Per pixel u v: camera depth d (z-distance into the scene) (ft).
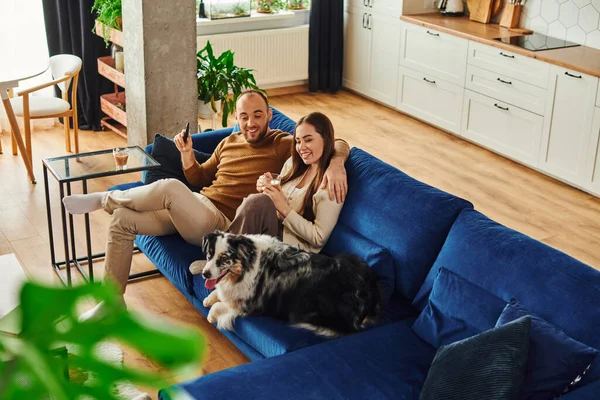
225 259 8.66
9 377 0.68
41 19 18.37
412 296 9.27
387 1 20.86
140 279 12.26
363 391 7.56
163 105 16.33
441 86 19.74
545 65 16.52
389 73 21.53
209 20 20.93
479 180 17.16
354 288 8.60
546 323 7.30
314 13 22.06
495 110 18.26
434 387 7.11
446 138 19.76
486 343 7.02
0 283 9.91
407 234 9.27
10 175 16.24
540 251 8.06
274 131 11.61
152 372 0.78
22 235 13.66
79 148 18.10
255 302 8.93
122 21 16.17
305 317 8.67
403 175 9.97
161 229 10.81
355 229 9.94
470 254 8.48
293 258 8.84
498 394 6.65
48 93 19.07
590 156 16.05
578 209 15.78
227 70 17.20
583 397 6.52
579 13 17.52
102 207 10.76
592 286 7.52
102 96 18.83
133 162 11.94
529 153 17.57
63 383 0.71
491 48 17.83
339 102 22.52
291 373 7.77
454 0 20.35
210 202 11.20
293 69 22.71
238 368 7.88
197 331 0.74
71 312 0.70
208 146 12.96
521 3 18.89
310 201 10.25
